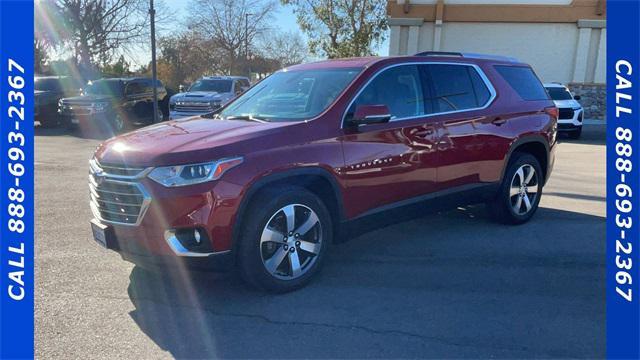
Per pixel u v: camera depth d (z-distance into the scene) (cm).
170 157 341
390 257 470
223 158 346
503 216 563
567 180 872
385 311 361
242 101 495
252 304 371
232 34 3906
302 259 397
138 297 381
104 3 3088
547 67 2214
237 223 353
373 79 441
